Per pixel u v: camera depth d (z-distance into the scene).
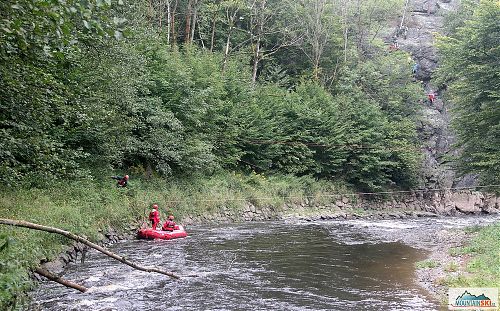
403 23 56.75
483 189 24.48
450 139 42.00
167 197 22.75
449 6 59.62
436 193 38.81
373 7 45.59
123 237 17.47
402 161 36.72
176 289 10.32
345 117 36.38
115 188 19.86
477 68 21.53
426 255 15.48
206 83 28.55
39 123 10.84
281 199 29.64
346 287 10.97
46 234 11.74
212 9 34.47
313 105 35.75
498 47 21.27
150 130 22.91
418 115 41.44
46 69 9.14
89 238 14.65
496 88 21.47
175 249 15.45
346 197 34.38
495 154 20.78
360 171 35.91
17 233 9.95
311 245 17.30
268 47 42.56
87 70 14.24
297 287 10.88
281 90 36.53
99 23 4.72
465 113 23.09
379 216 33.88
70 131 15.98
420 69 48.44
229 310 8.95
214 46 39.81
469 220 32.00
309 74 41.16
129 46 19.09
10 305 5.82
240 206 26.84
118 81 16.84
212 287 10.63
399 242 18.58
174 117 24.03
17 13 5.00
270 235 19.89
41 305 8.71
